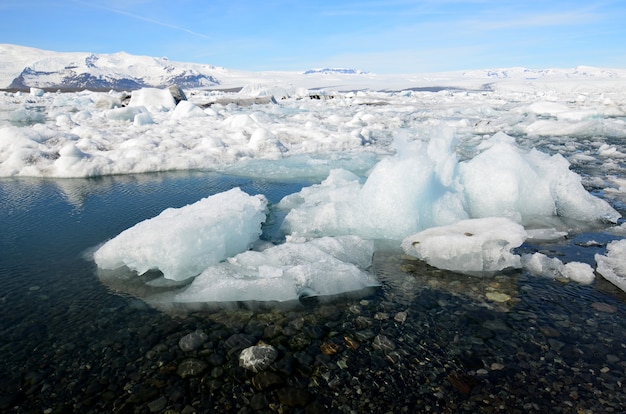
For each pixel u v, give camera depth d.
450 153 5.61
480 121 17.50
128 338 2.74
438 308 3.10
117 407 2.12
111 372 2.40
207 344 2.67
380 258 4.09
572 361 2.42
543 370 2.35
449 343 2.65
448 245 3.83
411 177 4.70
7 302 3.22
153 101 25.55
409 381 2.29
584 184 6.81
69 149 8.20
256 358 2.48
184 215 4.13
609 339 2.64
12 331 2.82
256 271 3.60
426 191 4.77
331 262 3.67
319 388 2.25
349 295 3.33
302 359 2.51
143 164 8.62
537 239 4.43
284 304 3.19
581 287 3.38
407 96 49.91
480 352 2.54
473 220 4.28
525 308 3.06
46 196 6.54
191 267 3.71
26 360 2.51
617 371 2.32
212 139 10.85
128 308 3.15
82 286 3.51
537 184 5.31
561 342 2.62
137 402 2.16
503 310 3.05
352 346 2.64
